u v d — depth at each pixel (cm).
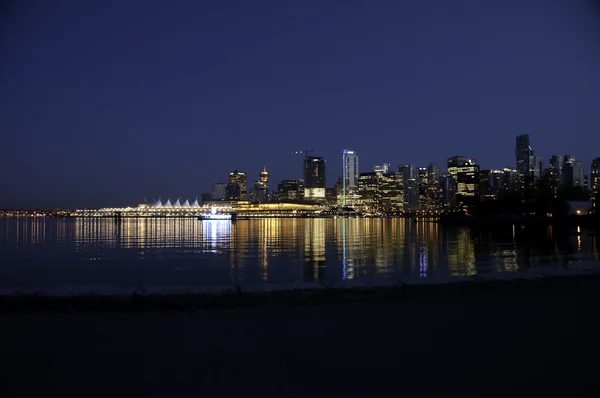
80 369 589
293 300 965
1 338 712
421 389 534
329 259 4772
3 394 518
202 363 611
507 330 753
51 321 816
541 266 3828
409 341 700
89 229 16288
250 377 567
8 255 5581
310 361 619
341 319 827
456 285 1044
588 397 514
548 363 609
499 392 527
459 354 643
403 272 3522
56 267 4178
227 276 3347
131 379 560
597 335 724
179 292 920
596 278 1139
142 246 7219
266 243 7862
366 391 529
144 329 766
